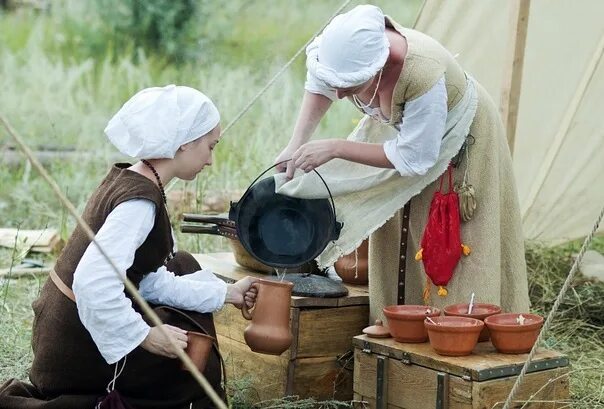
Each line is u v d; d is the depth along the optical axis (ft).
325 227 15.67
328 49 14.60
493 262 15.78
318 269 17.84
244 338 15.29
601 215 13.12
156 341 13.48
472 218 15.89
